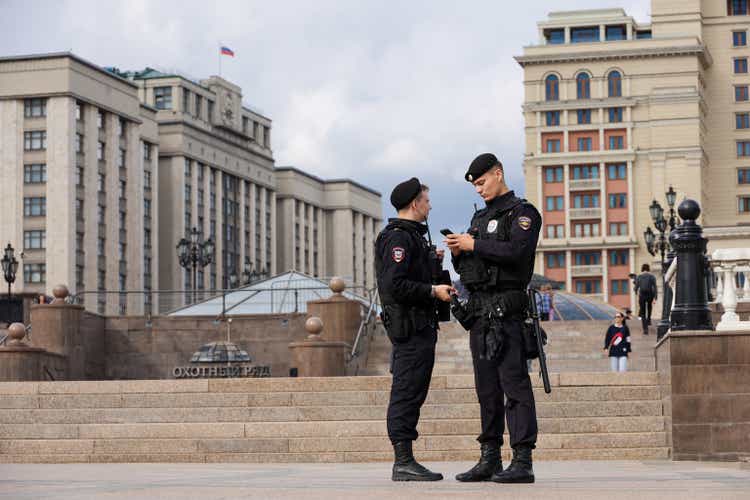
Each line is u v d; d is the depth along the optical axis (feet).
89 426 58.18
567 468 44.04
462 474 30.42
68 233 327.06
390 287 30.66
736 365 50.90
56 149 328.49
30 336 106.73
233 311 132.05
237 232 437.99
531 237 29.35
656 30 394.32
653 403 55.83
